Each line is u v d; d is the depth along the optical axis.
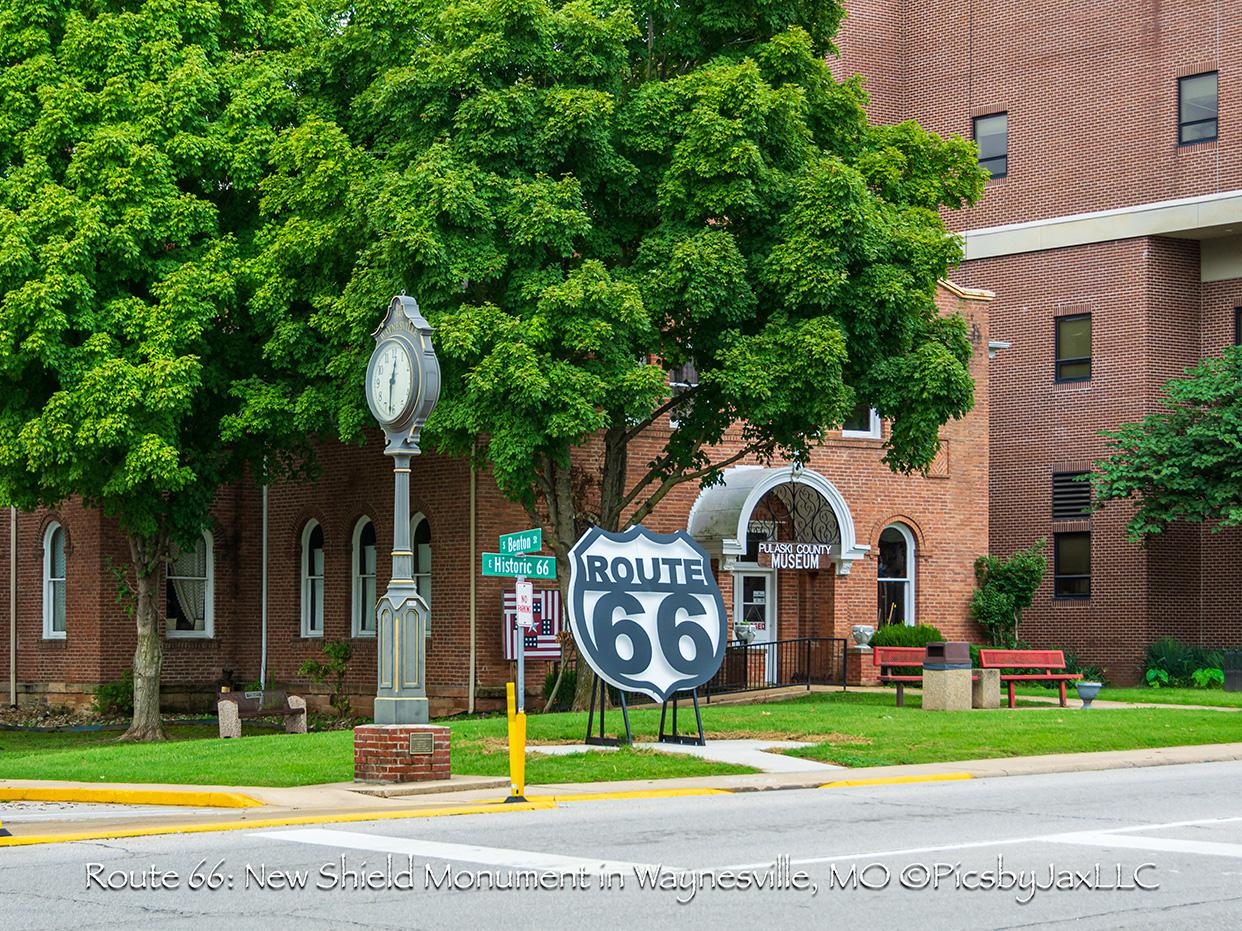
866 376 26.94
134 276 28.86
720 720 24.77
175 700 36.31
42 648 37.19
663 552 22.25
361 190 26.16
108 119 29.11
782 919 10.27
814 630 36.22
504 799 17.33
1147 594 41.62
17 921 10.30
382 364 19.08
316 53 29.72
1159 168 42.81
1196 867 12.45
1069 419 43.56
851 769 20.64
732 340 25.83
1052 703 30.81
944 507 37.84
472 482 31.88
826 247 25.48
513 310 25.86
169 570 36.84
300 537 36.53
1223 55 41.75
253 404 28.61
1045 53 45.50
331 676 35.06
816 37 29.25
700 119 25.58
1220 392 39.06
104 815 16.84
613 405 25.39
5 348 27.41
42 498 30.59
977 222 46.44
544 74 26.52
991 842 13.83
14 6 29.84
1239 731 25.47
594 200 26.78
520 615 18.97
